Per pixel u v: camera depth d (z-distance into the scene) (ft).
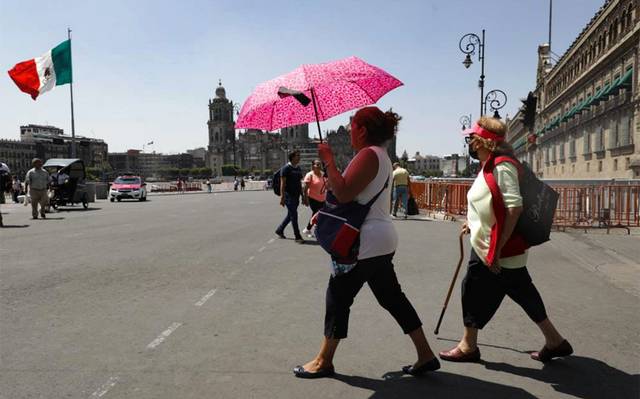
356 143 11.83
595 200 42.63
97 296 19.93
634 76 121.19
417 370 12.10
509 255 12.34
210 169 589.32
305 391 11.23
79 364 12.78
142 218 58.49
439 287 21.70
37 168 56.75
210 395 10.99
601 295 20.22
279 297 19.84
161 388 11.34
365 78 12.11
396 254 30.58
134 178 118.62
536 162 264.72
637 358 13.34
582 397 10.98
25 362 12.91
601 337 15.05
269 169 644.27
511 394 11.14
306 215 62.69
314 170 37.47
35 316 17.13
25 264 26.99
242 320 16.70
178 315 17.30
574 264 26.99
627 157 126.41
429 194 65.92
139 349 13.91
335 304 11.84
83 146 133.69
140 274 24.35
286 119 13.32
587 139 163.94
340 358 13.30
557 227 41.93
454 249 32.68
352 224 11.26
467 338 13.12
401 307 11.96
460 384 11.68
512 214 11.65
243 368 12.57
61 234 41.16
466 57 86.12
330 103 13.23
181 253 30.96
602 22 150.71
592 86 161.07
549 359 13.08
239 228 46.37
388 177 11.60
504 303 19.02
